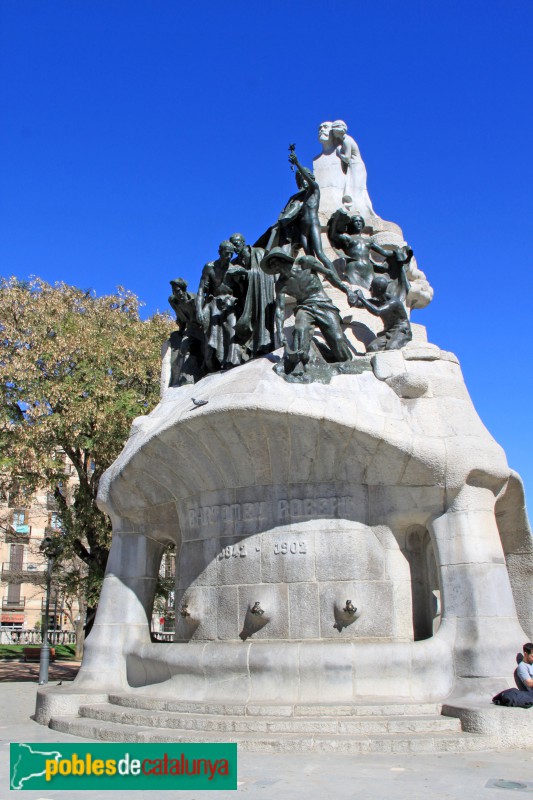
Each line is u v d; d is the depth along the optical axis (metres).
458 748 8.09
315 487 10.70
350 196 15.81
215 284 13.67
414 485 10.62
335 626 10.16
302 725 8.54
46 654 22.16
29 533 45.72
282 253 11.61
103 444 23.22
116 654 11.94
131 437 12.55
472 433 10.81
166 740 8.45
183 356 13.73
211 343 13.18
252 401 10.27
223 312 13.27
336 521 10.54
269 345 12.60
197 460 11.16
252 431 10.52
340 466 10.63
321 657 9.58
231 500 11.04
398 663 9.57
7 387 23.12
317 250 13.17
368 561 10.44
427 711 9.11
